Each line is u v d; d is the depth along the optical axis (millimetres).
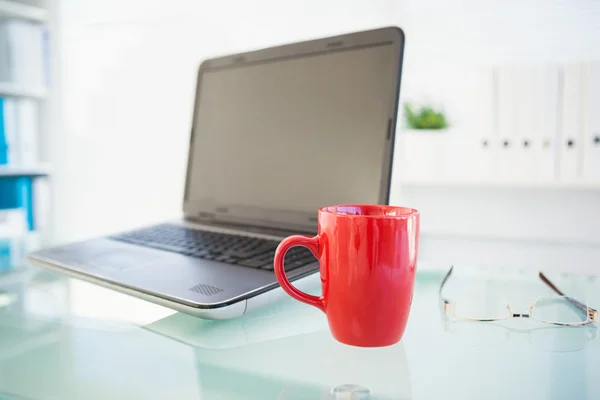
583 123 1509
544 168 1560
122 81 2367
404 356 353
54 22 1951
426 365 336
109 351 372
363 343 353
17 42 1713
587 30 1831
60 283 595
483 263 1770
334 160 632
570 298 503
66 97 2412
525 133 1570
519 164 1589
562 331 410
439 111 1937
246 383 312
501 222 1730
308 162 662
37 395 295
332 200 625
